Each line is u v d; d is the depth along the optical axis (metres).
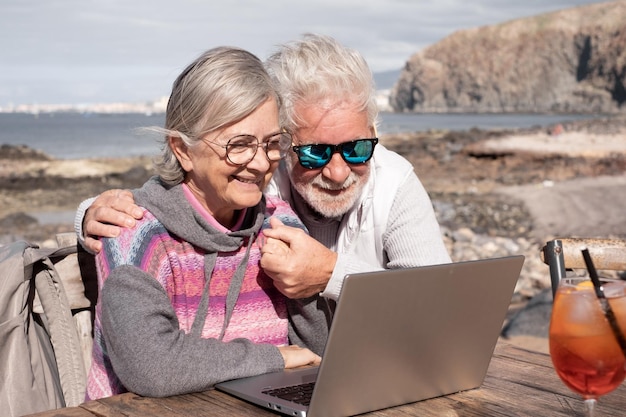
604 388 1.26
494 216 14.08
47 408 1.99
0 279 1.95
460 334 1.62
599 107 181.38
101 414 1.54
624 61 176.00
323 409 1.48
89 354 2.33
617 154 28.31
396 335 1.51
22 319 1.96
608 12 190.88
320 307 2.17
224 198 1.97
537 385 1.73
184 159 1.98
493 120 120.00
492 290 1.64
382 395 1.55
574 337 1.24
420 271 1.49
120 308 1.79
